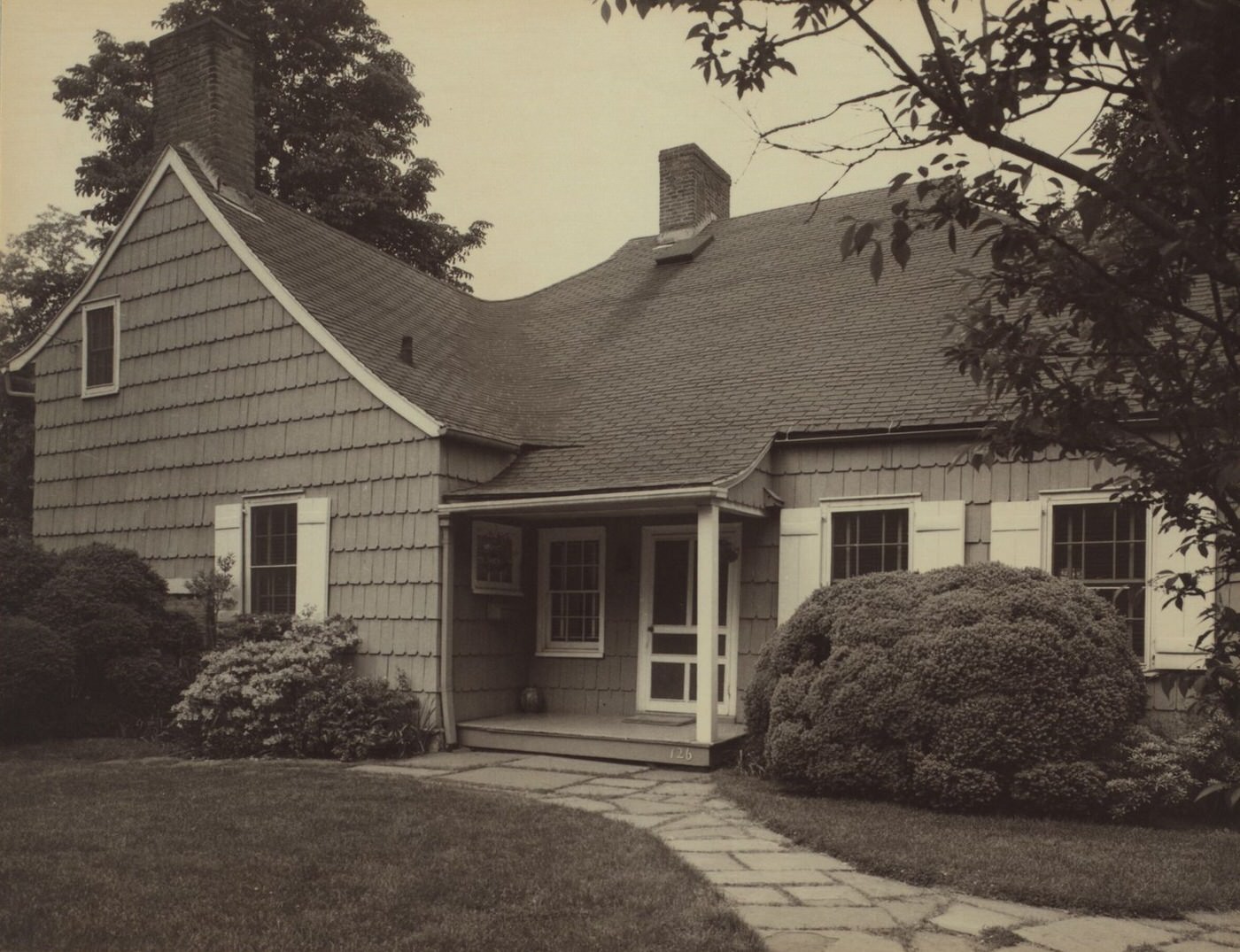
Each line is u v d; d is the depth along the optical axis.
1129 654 7.57
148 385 12.95
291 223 13.59
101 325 13.55
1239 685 2.50
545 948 4.26
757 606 10.64
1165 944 4.58
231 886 5.00
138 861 5.44
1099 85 2.18
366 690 10.23
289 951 4.18
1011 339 2.72
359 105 23.59
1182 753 7.12
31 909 4.61
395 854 5.65
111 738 10.66
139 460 12.96
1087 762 7.05
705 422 11.09
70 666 10.28
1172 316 2.55
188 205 12.75
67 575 11.31
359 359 11.19
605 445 11.26
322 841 5.91
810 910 4.96
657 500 9.48
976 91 2.19
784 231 15.61
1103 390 2.76
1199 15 1.90
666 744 9.31
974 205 2.36
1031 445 2.89
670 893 5.05
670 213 16.72
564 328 15.24
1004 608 7.50
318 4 22.86
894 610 8.05
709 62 2.80
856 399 10.55
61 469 13.66
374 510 10.99
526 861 5.57
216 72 13.09
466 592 10.87
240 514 11.98
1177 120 2.10
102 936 4.30
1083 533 9.21
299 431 11.62
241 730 10.16
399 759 9.76
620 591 11.47
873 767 7.54
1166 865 5.74
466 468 10.97
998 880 5.39
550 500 9.92
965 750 7.15
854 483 10.21
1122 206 2.13
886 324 11.90
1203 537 2.71
